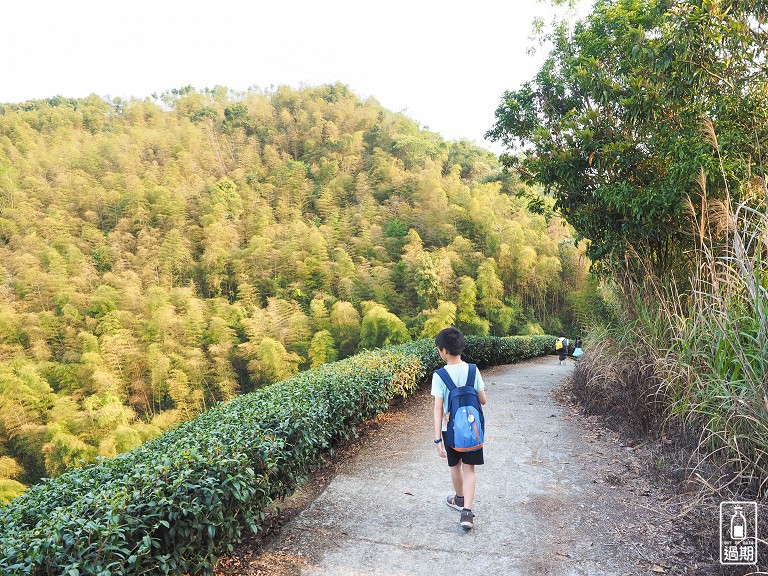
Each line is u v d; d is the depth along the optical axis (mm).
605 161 5531
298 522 3258
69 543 1829
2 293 37500
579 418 5941
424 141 70375
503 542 2908
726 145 4398
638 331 5141
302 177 63344
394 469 4301
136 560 2012
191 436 3018
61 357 32719
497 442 5086
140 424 25938
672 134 4941
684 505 3184
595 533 2969
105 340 31312
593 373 6094
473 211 41250
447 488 3811
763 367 2891
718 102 4609
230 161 70188
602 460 4312
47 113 78812
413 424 5914
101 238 47125
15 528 1974
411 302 37906
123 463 2764
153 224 51062
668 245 5574
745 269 3172
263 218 51094
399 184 55781
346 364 6109
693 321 4035
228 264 44969
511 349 15336
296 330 34844
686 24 4516
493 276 32469
